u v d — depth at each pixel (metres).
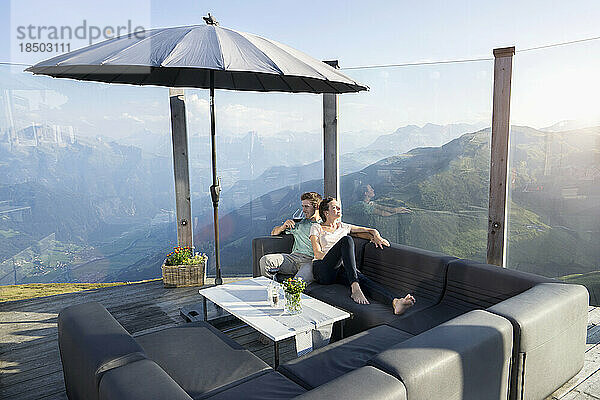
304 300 3.13
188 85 4.09
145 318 4.02
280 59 2.75
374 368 1.76
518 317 2.24
